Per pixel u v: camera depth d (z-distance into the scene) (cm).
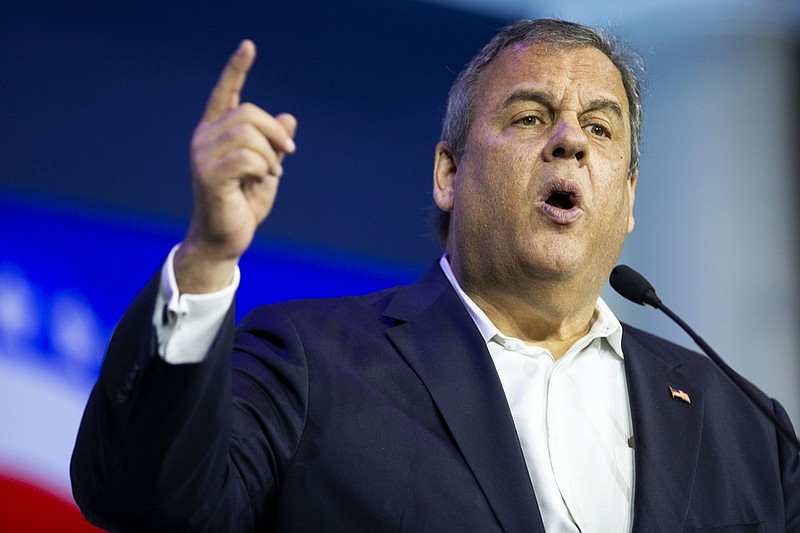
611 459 586
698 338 590
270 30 1138
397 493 523
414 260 1167
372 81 1187
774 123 1320
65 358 957
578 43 664
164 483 450
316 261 1120
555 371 607
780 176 1312
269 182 439
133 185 1020
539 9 1276
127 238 1007
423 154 1198
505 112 639
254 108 425
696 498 577
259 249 1095
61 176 989
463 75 688
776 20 1339
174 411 442
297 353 571
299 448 538
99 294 983
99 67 1025
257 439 524
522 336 641
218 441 456
